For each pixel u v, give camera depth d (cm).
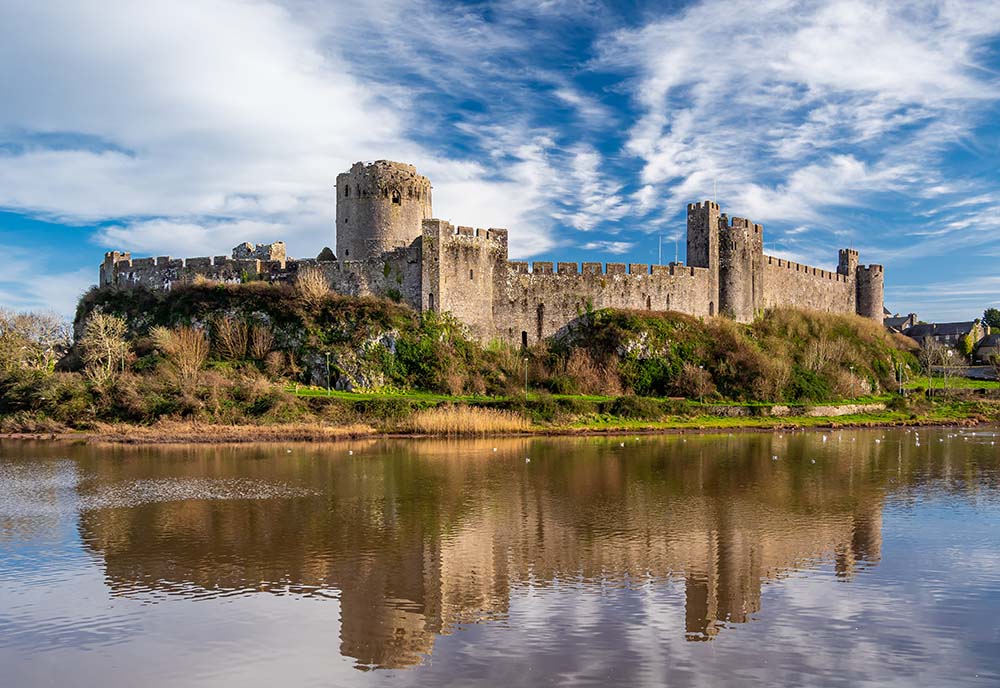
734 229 9250
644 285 8644
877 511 3278
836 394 8194
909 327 14650
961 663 1750
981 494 3672
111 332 7044
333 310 7094
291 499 3456
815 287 10919
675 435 6222
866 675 1691
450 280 7538
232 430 5638
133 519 3059
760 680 1664
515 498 3503
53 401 6122
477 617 2011
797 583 2294
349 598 2156
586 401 6825
